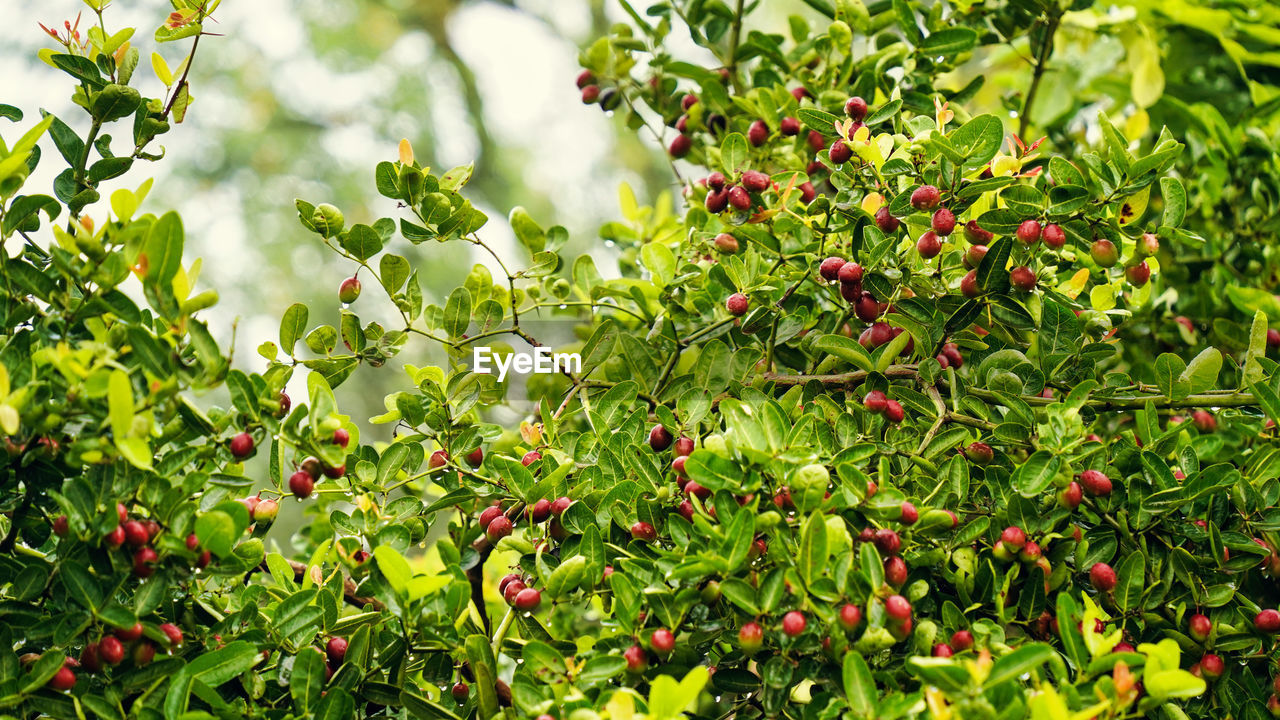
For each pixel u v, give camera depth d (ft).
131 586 4.98
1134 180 5.49
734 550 4.76
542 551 5.90
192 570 4.68
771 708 4.97
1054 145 11.18
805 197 7.67
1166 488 5.70
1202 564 5.76
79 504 4.49
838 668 4.91
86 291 4.75
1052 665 4.66
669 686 4.13
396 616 5.34
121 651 4.59
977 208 6.47
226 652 4.83
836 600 4.70
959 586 5.46
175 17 6.01
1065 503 5.41
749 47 9.14
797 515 5.16
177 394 4.58
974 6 8.93
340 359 6.52
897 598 4.68
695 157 9.55
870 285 6.13
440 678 5.68
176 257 4.52
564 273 22.27
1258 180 8.99
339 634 5.56
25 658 4.89
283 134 29.30
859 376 6.58
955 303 6.27
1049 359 6.13
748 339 7.27
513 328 6.95
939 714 4.03
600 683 5.01
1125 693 4.27
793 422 6.06
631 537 5.92
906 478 5.98
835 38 8.34
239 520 4.69
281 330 6.23
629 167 29.27
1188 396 6.12
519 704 4.79
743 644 4.77
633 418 6.28
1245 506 5.70
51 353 4.37
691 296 7.84
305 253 28.68
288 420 5.05
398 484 6.39
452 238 6.61
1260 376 5.99
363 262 6.45
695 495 5.32
